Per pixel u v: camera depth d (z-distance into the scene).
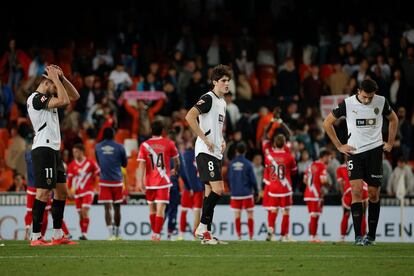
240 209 64.50
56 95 39.94
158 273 28.53
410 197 68.12
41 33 90.38
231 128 77.00
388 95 81.44
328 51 86.19
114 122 77.81
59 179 40.16
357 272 29.00
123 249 37.34
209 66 85.25
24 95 82.06
